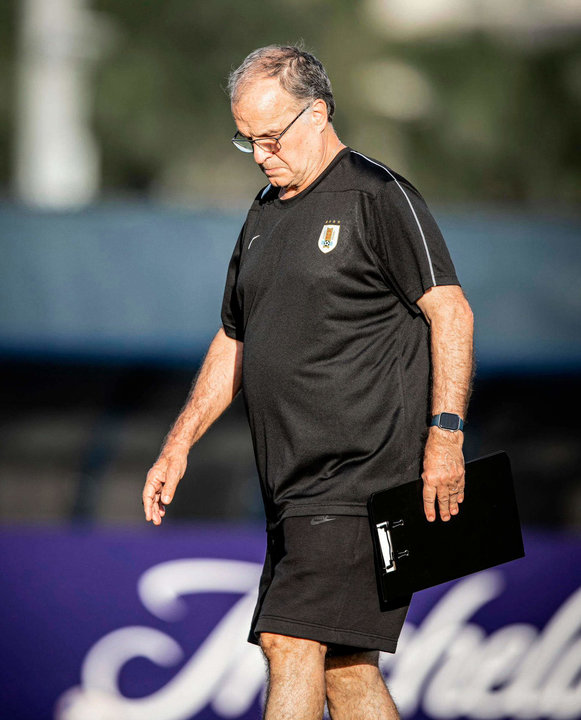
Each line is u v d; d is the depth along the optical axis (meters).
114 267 25.27
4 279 24.86
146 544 19.72
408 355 11.07
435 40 79.81
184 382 25.67
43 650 19.31
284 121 11.00
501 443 25.75
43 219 25.47
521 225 25.91
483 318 24.81
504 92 78.38
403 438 11.02
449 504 10.50
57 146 66.50
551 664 19.62
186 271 25.45
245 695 19.20
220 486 26.27
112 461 25.86
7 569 19.52
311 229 11.08
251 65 11.16
